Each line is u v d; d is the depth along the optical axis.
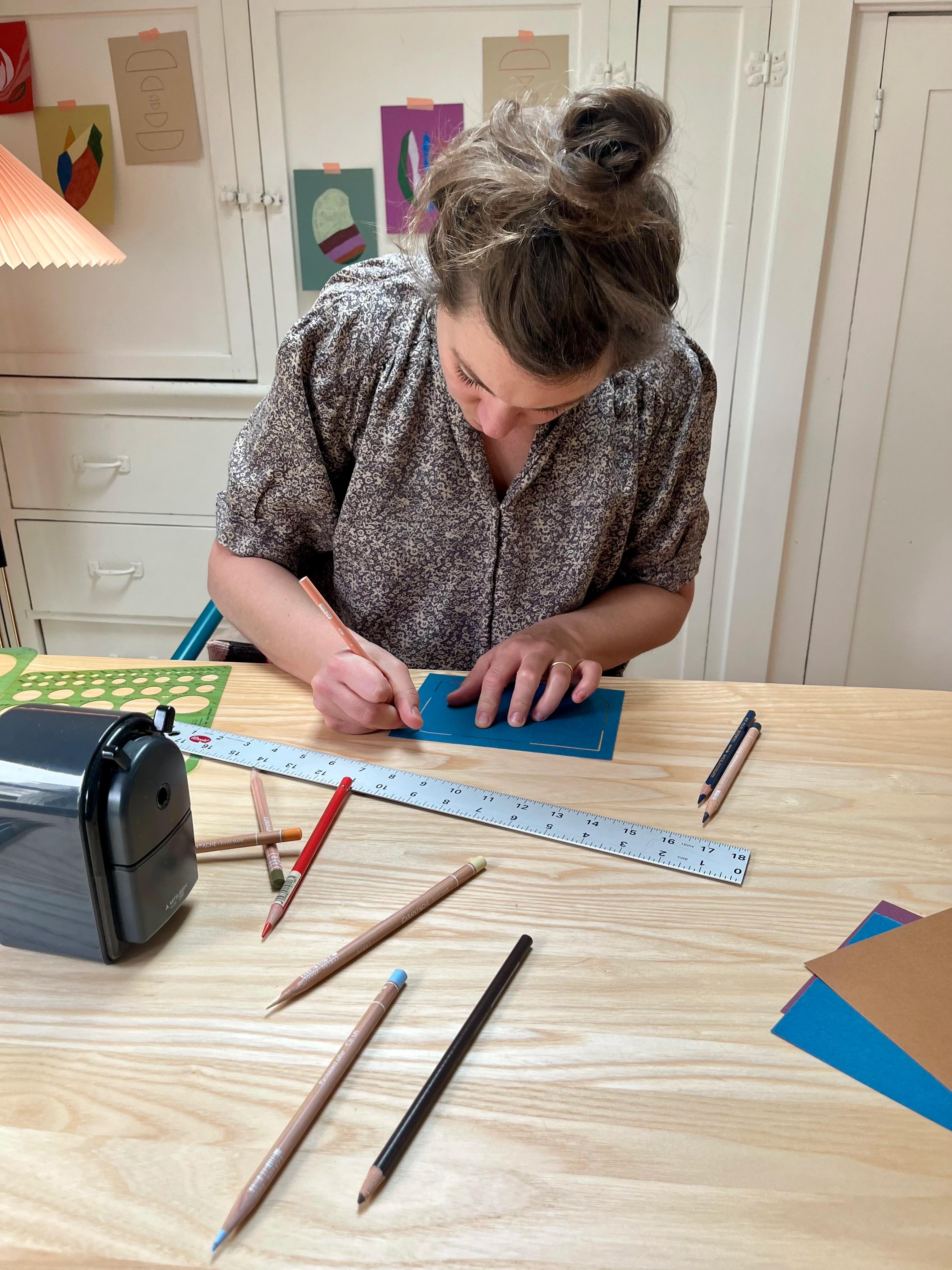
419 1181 0.42
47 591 2.14
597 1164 0.43
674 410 0.99
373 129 1.73
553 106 0.67
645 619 1.04
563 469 0.96
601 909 0.60
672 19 1.62
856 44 1.63
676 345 0.93
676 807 0.71
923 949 0.56
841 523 1.96
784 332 1.80
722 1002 0.52
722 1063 0.48
